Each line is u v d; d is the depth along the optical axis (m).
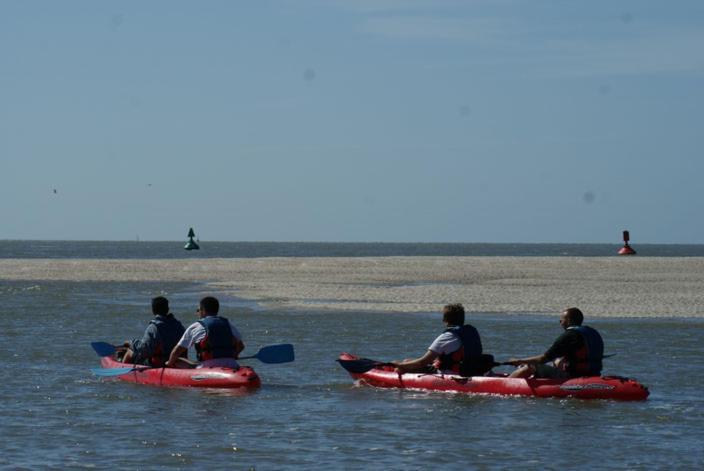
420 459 24.27
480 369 36.16
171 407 31.56
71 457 24.27
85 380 37.22
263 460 24.06
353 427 28.31
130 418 29.53
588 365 34.28
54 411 30.55
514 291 83.81
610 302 73.25
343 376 39.44
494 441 26.42
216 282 98.19
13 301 74.19
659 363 42.59
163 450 25.08
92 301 75.12
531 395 33.91
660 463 24.00
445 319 36.62
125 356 38.69
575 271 114.69
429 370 36.62
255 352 46.94
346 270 116.12
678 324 58.81
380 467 23.44
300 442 26.16
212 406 31.83
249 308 68.75
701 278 102.06
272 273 111.00
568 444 26.08
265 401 33.03
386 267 121.38
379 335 53.19
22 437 26.56
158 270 115.62
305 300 75.62
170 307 70.25
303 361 43.78
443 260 137.38
